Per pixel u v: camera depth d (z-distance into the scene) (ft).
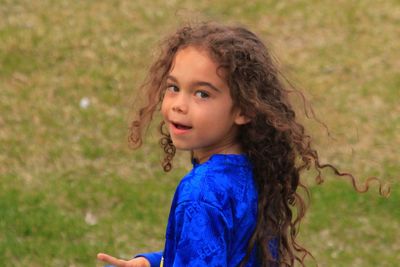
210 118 15.74
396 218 35.65
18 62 49.16
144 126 19.29
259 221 16.14
